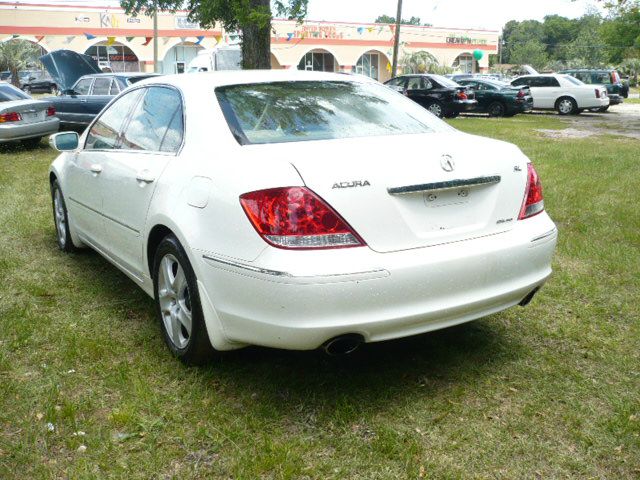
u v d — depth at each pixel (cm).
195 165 321
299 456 266
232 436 280
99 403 307
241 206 282
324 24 4766
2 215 676
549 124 1989
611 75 2788
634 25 2638
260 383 326
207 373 330
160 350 362
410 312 285
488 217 311
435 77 2222
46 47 4072
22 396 311
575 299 439
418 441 278
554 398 312
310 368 342
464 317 305
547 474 258
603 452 271
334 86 387
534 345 371
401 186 285
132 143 400
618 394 315
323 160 284
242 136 322
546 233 329
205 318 309
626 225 625
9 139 1217
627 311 417
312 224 272
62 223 547
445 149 307
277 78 381
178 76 395
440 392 318
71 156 497
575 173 933
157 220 339
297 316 271
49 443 275
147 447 273
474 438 281
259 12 1243
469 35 5512
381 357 355
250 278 279
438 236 296
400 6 2764
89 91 1422
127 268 410
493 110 2342
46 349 363
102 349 359
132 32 4253
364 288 273
